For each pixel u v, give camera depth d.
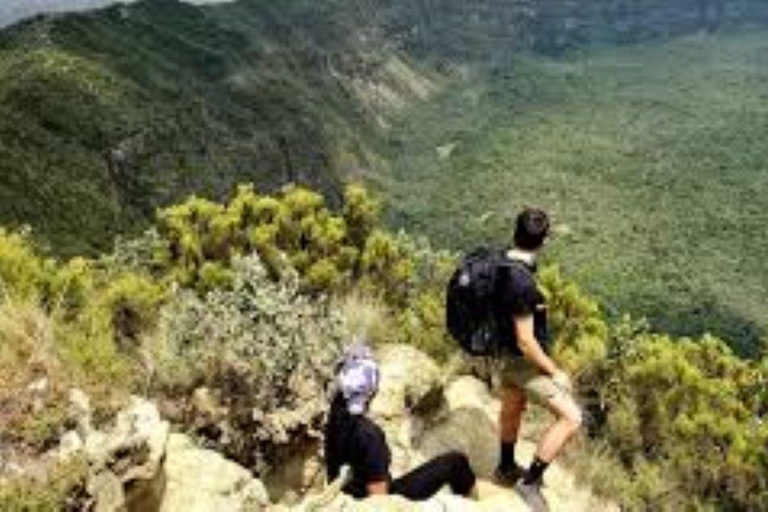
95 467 5.15
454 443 8.35
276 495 7.81
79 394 5.54
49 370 5.55
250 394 7.98
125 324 9.67
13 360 5.52
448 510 5.90
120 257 14.96
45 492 4.77
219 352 8.05
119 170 188.50
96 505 5.04
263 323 8.34
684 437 18.16
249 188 14.97
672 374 18.27
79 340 6.44
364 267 15.02
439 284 16.84
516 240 6.52
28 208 138.38
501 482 7.24
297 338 8.34
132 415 5.67
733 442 18.23
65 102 192.12
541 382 6.73
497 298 6.44
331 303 10.98
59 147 175.38
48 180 153.75
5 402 5.27
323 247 14.56
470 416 8.79
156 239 14.73
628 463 15.89
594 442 12.30
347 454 6.05
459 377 10.16
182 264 14.09
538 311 6.57
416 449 8.16
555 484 8.96
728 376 24.73
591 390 16.86
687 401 18.62
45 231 136.38
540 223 6.45
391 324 11.59
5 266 8.42
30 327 5.99
